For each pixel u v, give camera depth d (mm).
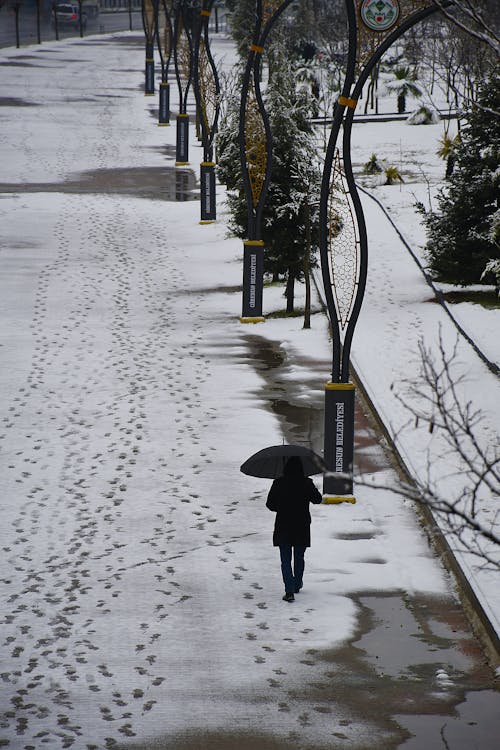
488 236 59156
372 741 23219
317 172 61750
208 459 41531
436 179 98750
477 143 61625
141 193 103125
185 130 117438
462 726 23875
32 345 56906
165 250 81062
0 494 38188
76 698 25141
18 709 24672
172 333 59562
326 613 29734
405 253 73062
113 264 76312
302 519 30500
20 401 48250
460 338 55219
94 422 45719
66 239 83688
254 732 23609
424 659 27203
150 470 40438
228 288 70125
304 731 23641
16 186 105188
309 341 57438
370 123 134375
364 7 35594
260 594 30953
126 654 27344
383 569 32594
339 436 37594
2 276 72000
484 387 47906
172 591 31047
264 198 60094
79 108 159500
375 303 62469
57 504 37406
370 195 90188
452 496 36812
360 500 37969
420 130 127938
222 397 48812
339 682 25953
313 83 139375
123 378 51656
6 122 144625
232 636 28359
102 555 33438
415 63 138250
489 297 63000
